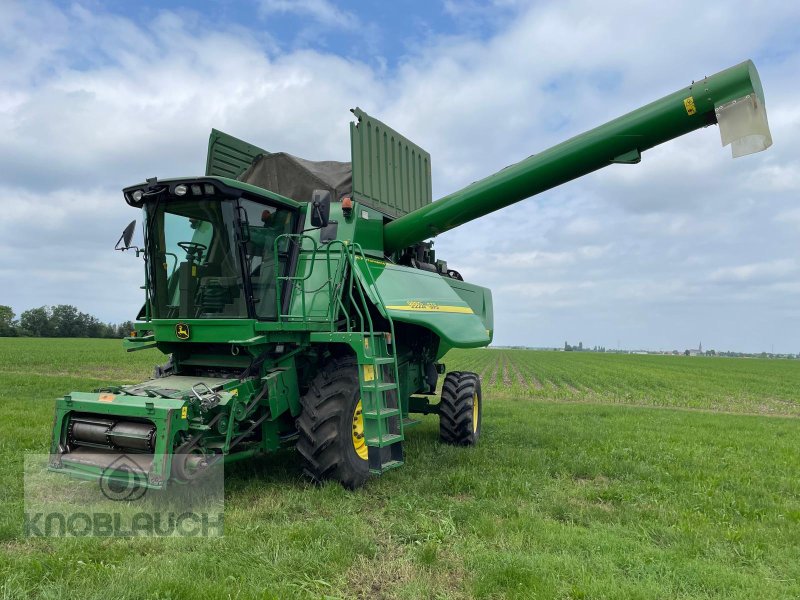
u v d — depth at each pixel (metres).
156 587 3.32
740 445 9.44
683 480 6.86
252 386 5.71
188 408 4.91
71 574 3.55
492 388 22.91
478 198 7.22
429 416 12.17
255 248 6.00
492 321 11.58
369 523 4.82
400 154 8.52
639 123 6.46
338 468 5.59
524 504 5.53
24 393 14.00
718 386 26.89
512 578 3.67
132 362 30.45
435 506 5.31
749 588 3.68
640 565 3.98
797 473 7.40
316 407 5.71
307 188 7.59
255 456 7.11
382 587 3.61
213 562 3.75
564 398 20.06
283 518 4.77
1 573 3.53
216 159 8.23
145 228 6.20
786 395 23.53
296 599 3.32
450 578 3.77
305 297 6.44
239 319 5.79
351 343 5.86
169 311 6.15
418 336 8.34
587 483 6.64
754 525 5.17
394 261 8.17
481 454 7.64
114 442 4.93
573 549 4.26
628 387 25.58
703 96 6.18
